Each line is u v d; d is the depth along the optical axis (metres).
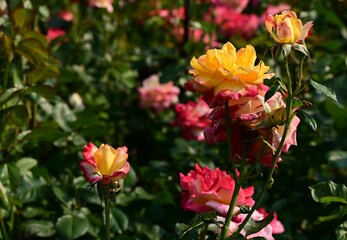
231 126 1.16
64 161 1.78
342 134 1.93
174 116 2.46
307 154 1.90
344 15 2.88
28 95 1.78
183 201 1.24
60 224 1.58
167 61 2.54
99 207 1.67
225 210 1.17
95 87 2.50
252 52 1.12
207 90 1.11
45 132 1.60
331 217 1.30
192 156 1.87
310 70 2.06
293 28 1.10
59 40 1.79
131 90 2.65
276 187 1.84
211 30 2.23
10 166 1.58
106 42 2.66
